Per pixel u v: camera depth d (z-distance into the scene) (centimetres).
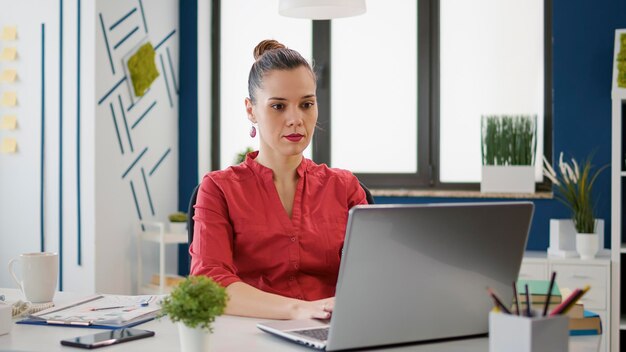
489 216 148
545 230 421
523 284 178
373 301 142
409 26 462
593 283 368
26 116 423
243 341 156
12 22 425
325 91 476
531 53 439
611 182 399
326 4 301
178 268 493
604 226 409
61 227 416
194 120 490
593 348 154
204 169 495
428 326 150
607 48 410
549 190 431
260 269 207
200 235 203
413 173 462
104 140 414
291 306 177
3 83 427
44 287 200
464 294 152
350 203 216
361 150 473
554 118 418
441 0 454
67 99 413
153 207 462
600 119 411
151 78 450
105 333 162
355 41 473
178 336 162
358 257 138
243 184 208
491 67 446
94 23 406
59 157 416
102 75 412
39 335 164
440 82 456
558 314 128
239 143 499
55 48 416
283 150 199
